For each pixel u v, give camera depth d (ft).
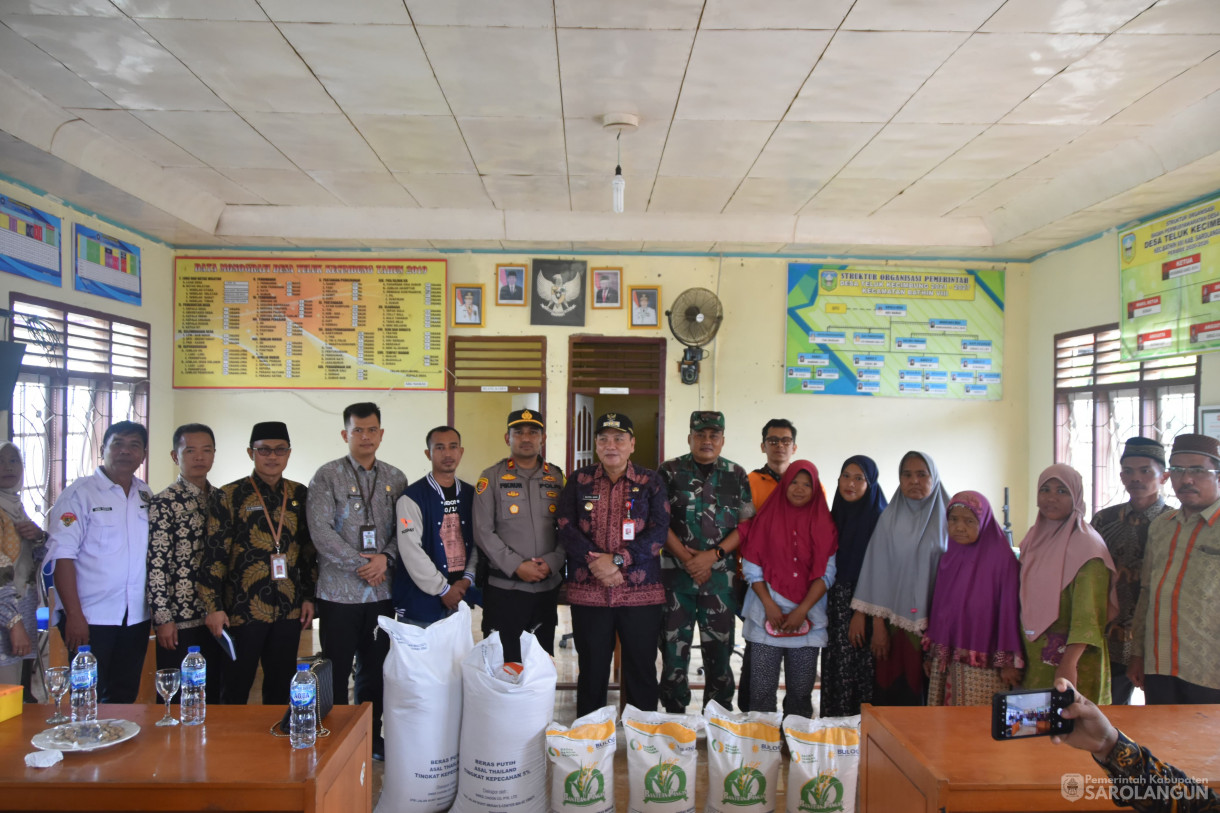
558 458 18.62
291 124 12.18
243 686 9.77
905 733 6.53
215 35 9.40
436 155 13.58
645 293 18.69
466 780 8.34
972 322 18.79
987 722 6.81
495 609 10.62
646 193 15.78
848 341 18.76
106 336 15.67
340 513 10.44
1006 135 12.38
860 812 7.27
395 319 18.53
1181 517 8.55
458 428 22.39
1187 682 8.14
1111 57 9.77
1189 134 11.59
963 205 16.24
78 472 14.71
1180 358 14.10
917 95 10.93
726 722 8.24
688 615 11.02
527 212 17.21
